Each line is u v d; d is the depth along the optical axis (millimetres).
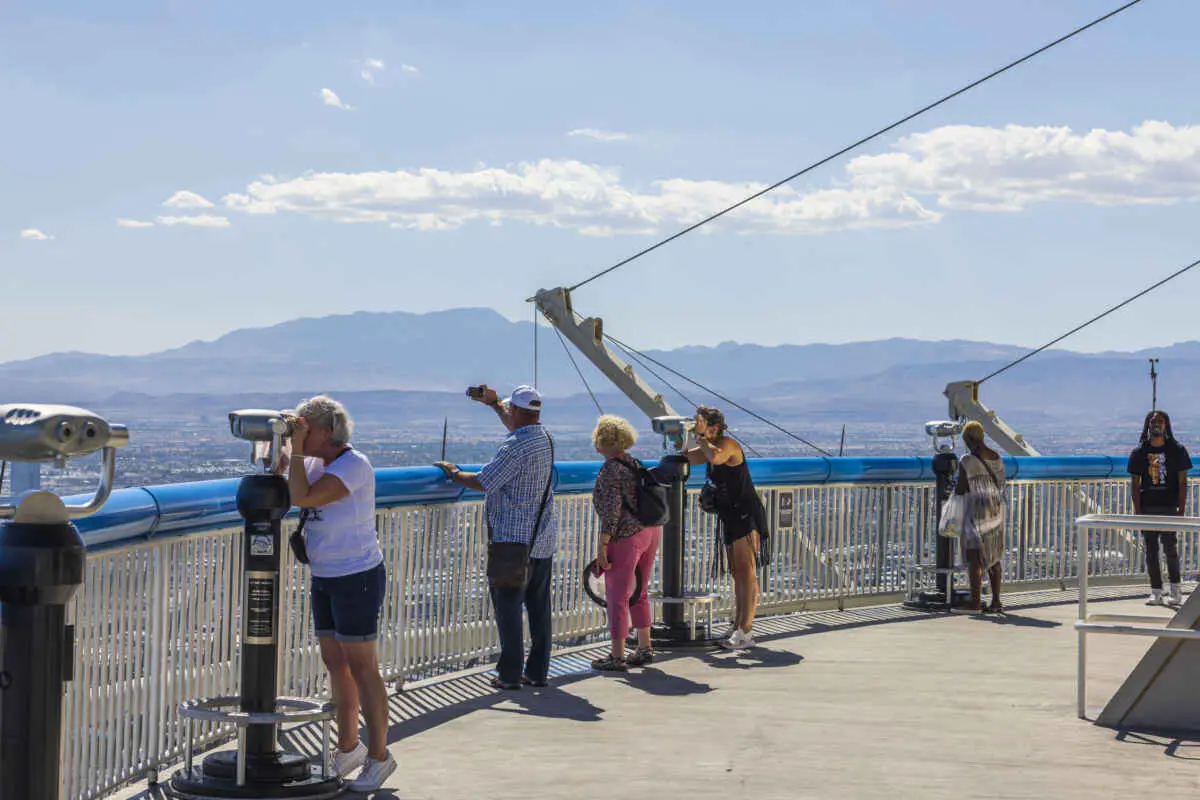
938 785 5957
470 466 8461
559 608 9594
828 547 11852
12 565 3805
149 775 5797
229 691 6484
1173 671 7141
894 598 12398
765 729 7094
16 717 3818
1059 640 10258
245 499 5512
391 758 5977
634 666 8945
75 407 3977
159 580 5805
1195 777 6105
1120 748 6684
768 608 11352
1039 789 5895
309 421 5840
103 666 5355
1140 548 14172
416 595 8094
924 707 7684
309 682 7008
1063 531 13703
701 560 10719
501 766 6266
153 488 5695
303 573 6914
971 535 11734
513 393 8047
